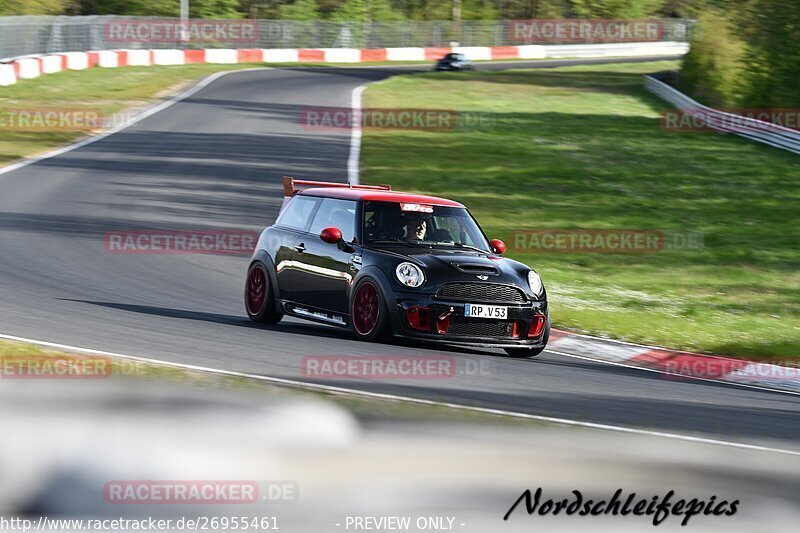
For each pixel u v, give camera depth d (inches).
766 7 5802.2
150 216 2650.1
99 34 7691.9
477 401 1012.5
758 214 3260.3
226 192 3134.8
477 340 1333.7
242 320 1534.2
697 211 3280.0
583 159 4318.4
